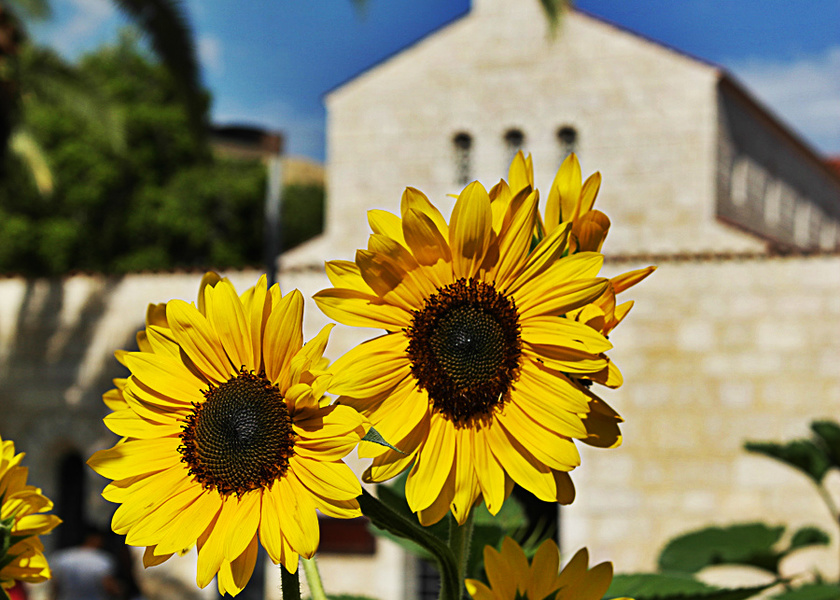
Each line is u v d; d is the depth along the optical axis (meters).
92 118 13.70
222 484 1.00
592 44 17.50
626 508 11.15
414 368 1.01
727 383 11.10
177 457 1.03
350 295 1.02
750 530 5.15
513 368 1.01
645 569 10.99
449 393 1.00
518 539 1.56
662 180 16.86
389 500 1.45
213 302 1.05
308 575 1.12
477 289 1.03
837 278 10.88
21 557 1.20
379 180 18.20
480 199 1.01
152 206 23.69
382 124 18.30
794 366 10.92
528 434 0.99
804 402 10.84
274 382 1.03
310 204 32.72
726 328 11.17
